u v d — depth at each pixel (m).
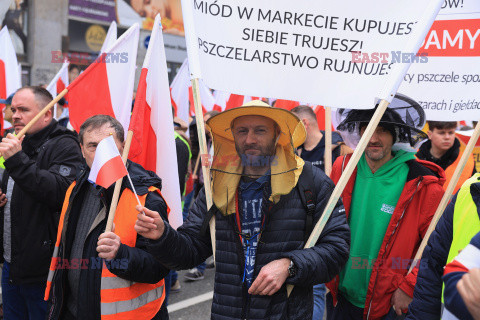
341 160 2.93
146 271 2.22
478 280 1.18
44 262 3.01
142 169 2.43
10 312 3.26
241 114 2.12
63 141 3.09
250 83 2.21
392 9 2.14
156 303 2.39
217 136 2.24
